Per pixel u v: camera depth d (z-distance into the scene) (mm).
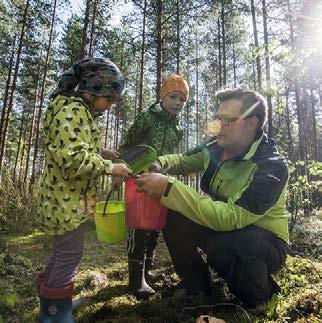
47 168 2062
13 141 29797
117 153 2670
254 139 2307
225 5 17938
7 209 6586
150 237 2939
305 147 21969
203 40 22641
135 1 13508
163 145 3365
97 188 2188
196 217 2131
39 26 17672
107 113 28469
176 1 13844
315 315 2094
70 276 2035
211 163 2545
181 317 2135
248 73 23344
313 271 2959
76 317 2229
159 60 12539
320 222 8203
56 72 22000
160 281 2967
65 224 2000
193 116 31938
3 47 18062
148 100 27156
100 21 15688
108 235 2410
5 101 18500
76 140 1976
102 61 2268
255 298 2180
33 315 2316
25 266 3510
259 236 2162
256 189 2100
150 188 2104
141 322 2121
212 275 2910
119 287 2816
